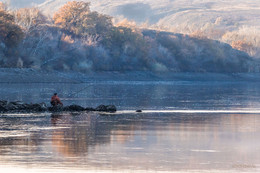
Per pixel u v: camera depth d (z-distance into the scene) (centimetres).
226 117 8856
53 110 9812
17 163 4347
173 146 5359
